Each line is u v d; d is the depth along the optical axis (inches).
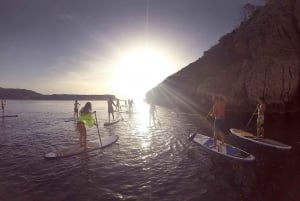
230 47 1870.1
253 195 268.8
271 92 1291.8
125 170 347.9
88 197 266.1
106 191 280.5
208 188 287.3
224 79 1638.8
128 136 600.1
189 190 282.0
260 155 420.5
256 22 1606.8
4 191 280.8
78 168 356.5
